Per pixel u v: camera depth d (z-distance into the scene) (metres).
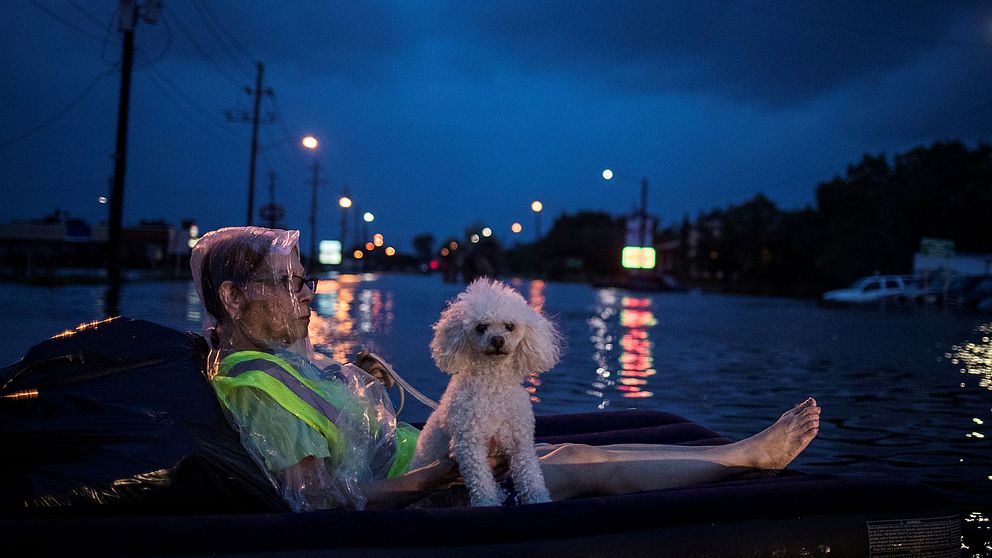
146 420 2.73
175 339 3.08
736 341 14.87
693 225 76.94
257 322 3.08
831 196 55.22
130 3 28.11
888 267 45.84
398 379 3.69
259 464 2.83
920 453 5.41
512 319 3.05
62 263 45.28
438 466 3.14
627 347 13.09
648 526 2.86
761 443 3.40
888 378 9.75
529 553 2.71
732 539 2.89
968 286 34.50
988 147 47.81
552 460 3.26
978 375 10.20
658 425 4.58
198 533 2.55
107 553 2.46
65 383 2.82
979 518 3.92
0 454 2.64
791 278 55.88
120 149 28.91
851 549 3.00
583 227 112.94
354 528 2.67
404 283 52.38
